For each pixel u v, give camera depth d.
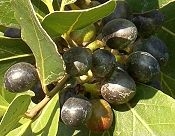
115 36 0.13
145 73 0.13
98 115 0.13
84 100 0.12
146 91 0.13
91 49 0.13
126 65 0.13
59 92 0.13
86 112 0.12
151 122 0.13
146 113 0.13
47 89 0.12
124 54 0.13
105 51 0.12
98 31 0.13
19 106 0.12
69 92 0.13
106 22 0.13
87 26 0.12
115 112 0.13
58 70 0.12
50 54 0.11
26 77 0.12
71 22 0.12
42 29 0.11
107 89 0.13
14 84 0.12
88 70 0.12
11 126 0.12
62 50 0.13
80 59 0.12
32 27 0.11
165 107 0.13
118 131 0.13
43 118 0.13
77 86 0.13
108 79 0.13
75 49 0.12
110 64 0.12
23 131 0.13
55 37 0.12
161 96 0.13
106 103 0.13
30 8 0.11
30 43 0.12
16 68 0.12
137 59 0.13
